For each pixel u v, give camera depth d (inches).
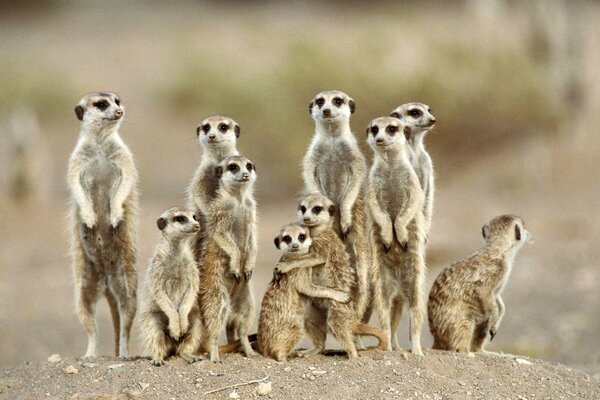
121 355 328.5
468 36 1019.9
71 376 289.3
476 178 812.0
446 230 657.6
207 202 319.3
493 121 872.9
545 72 890.1
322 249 292.2
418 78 871.1
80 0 1718.8
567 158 804.0
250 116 884.6
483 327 314.0
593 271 543.5
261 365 284.0
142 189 859.4
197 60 1105.4
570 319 463.5
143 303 295.1
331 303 289.0
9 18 1615.4
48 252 674.2
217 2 1663.4
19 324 514.3
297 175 852.6
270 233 692.7
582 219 645.9
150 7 1669.5
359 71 889.5
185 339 293.9
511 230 304.0
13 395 287.7
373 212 308.0
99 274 338.0
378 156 312.5
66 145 1011.3
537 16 908.6
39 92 1093.8
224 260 300.0
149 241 669.3
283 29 1300.4
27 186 788.0
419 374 280.1
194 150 976.3
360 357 291.0
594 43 967.6
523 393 279.9
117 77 1177.4
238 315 304.2
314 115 324.8
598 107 874.8
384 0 1499.8
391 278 309.1
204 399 264.7
